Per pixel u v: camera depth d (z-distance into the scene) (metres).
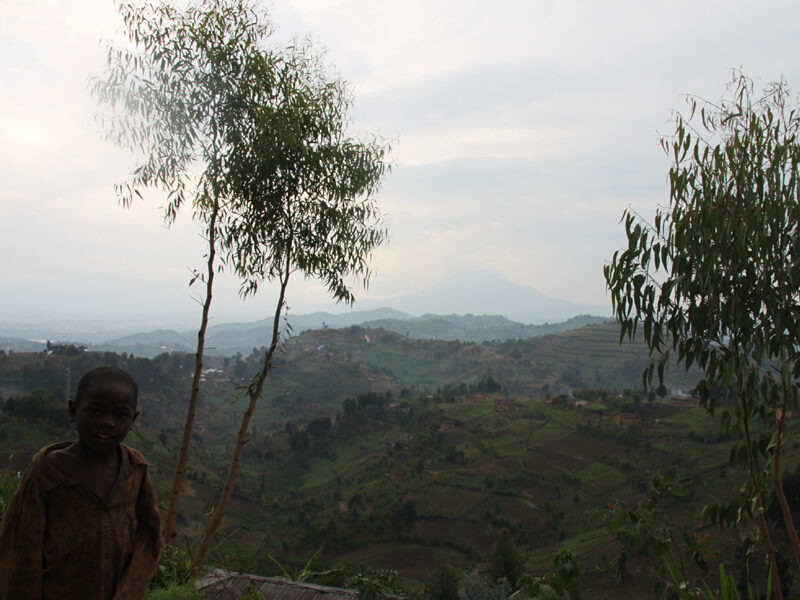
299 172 5.11
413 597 4.05
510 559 31.62
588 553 44.03
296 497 77.44
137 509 1.73
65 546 1.52
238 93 4.89
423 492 71.31
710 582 15.48
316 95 5.26
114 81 4.79
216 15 4.79
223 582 3.68
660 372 2.77
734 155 2.64
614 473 69.44
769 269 2.54
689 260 2.66
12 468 4.53
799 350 2.46
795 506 20.50
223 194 4.99
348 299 5.58
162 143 4.96
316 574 4.50
